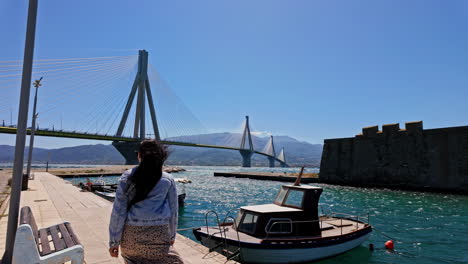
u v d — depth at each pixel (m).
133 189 2.92
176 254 3.13
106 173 71.38
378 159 57.81
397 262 12.70
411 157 52.44
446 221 22.02
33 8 5.46
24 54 5.41
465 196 42.22
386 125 57.31
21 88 5.34
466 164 44.91
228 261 7.03
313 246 11.66
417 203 33.53
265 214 11.67
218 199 33.88
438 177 48.00
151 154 3.02
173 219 3.14
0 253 6.89
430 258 13.29
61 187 24.83
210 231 12.17
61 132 84.94
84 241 8.12
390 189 53.16
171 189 3.14
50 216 11.84
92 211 13.08
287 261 11.13
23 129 5.36
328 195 42.56
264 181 69.81
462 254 13.90
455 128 47.09
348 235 13.06
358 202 33.88
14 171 5.29
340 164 65.44
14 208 5.23
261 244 10.72
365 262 12.57
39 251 4.27
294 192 12.96
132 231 2.87
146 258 2.90
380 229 19.08
